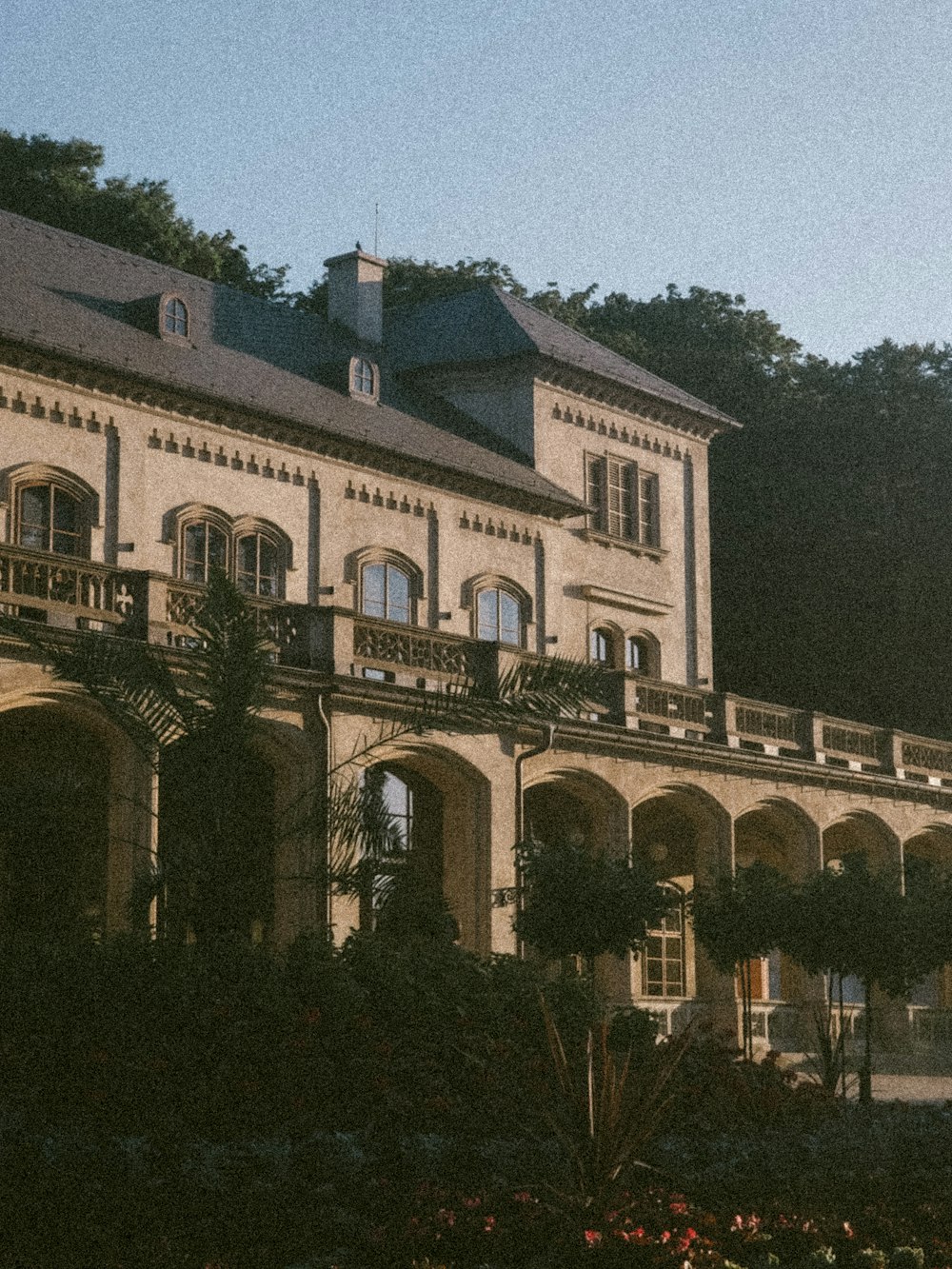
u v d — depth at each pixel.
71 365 27.33
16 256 30.48
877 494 53.75
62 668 17.77
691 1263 11.80
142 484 28.55
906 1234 13.66
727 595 53.38
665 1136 16.30
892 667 51.50
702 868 32.97
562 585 36.25
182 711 17.77
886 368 56.12
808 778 34.91
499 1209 12.78
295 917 24.16
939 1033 38.12
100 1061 14.91
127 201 48.03
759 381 55.88
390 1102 15.70
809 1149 16.62
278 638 24.97
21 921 21.27
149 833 22.47
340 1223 12.62
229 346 32.72
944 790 38.34
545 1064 16.95
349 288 37.75
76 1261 11.40
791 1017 35.44
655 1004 32.75
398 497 32.88
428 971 18.81
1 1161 12.86
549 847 25.33
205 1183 12.88
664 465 40.00
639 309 63.03
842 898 23.70
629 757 30.78
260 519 30.41
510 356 36.78
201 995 16.45
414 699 26.08
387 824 18.67
